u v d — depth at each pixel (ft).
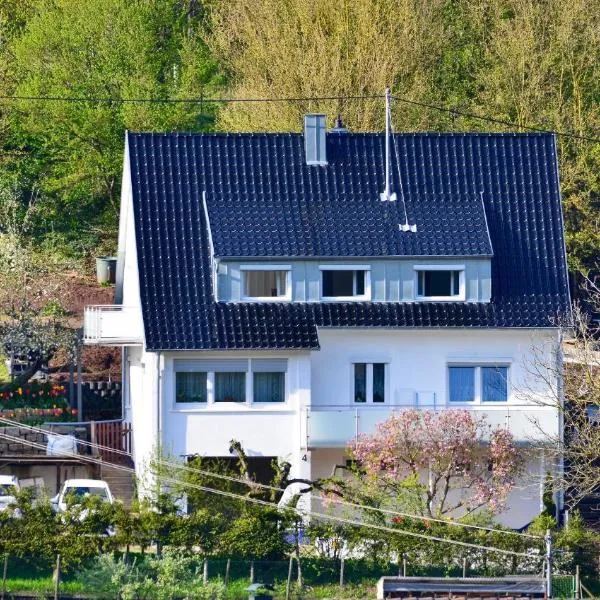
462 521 608.60
